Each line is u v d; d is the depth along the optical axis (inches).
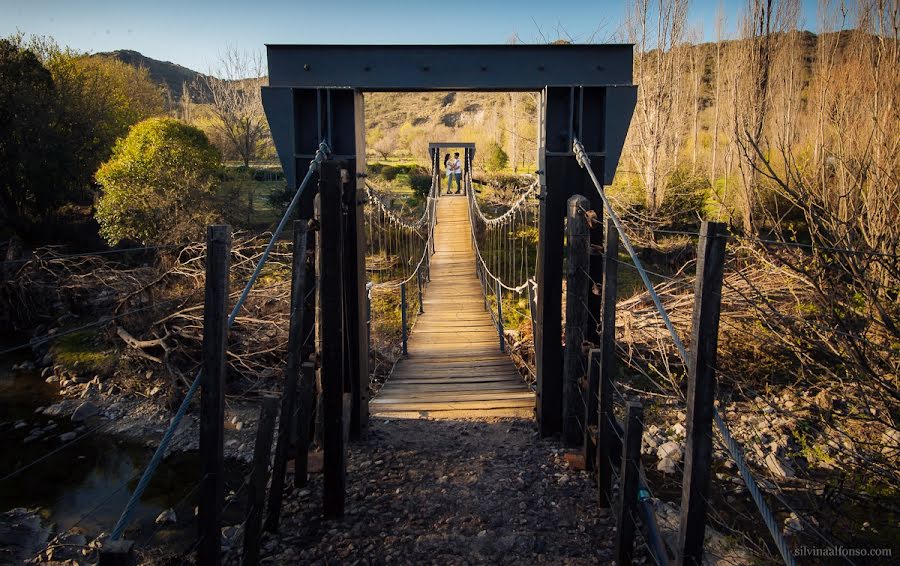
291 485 155.1
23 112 695.1
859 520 139.6
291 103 167.2
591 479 154.9
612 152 169.5
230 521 207.3
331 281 134.5
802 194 142.2
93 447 293.7
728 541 158.1
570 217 161.8
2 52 706.8
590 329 174.6
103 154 748.0
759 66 439.2
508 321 406.0
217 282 81.5
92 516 232.1
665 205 598.9
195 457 284.2
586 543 128.3
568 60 167.6
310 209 170.9
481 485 153.9
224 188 657.0
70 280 461.1
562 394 182.7
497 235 691.4
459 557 124.3
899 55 231.6
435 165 1010.1
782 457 213.0
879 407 135.2
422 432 196.1
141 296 376.2
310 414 154.3
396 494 150.2
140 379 358.6
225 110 967.6
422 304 458.9
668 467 217.5
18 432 310.2
